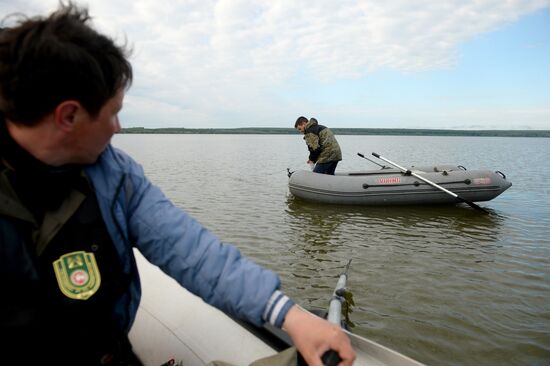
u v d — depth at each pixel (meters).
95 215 0.79
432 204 7.59
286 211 7.05
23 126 0.69
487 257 4.61
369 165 18.22
